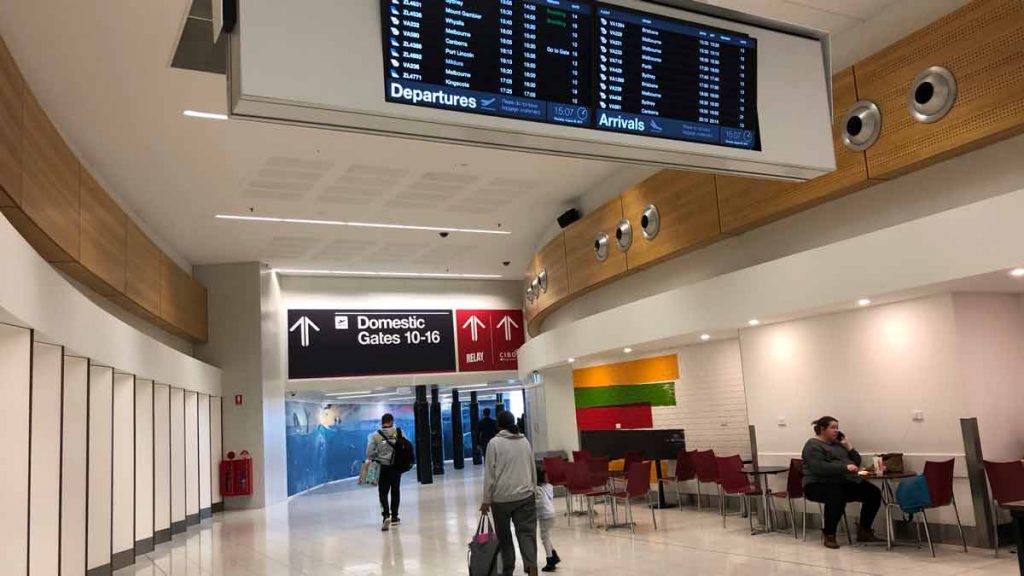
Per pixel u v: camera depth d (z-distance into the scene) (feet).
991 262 18.52
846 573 20.25
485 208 42.88
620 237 34.35
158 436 36.99
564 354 39.52
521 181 38.45
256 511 49.98
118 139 29.30
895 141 21.20
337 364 60.49
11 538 19.90
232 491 50.47
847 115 22.48
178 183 34.91
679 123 12.56
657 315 31.24
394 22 10.28
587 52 11.94
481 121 10.84
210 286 53.01
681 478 35.42
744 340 30.73
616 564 23.65
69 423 25.31
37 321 19.72
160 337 44.29
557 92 11.53
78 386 25.55
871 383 25.49
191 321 47.80
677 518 33.35
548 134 11.34
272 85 9.27
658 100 12.43
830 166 13.92
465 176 37.06
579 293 39.45
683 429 37.91
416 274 62.18
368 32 10.09
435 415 82.58
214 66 11.81
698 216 29.14
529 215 45.37
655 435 39.63
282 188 36.70
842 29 23.70
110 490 27.78
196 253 49.29
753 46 13.51
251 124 28.86
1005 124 18.48
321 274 60.08
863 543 24.35
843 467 23.70
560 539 29.63
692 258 31.42
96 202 29.66
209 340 52.49
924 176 21.57
